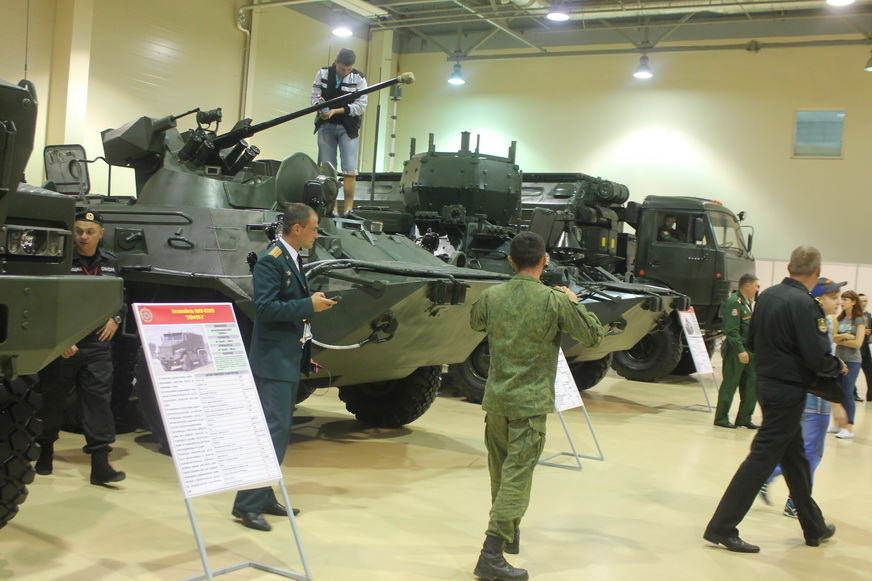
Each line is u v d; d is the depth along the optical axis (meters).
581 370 9.84
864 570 4.24
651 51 17.41
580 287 8.91
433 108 19.36
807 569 4.20
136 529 4.20
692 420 8.44
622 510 5.05
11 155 2.87
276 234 5.48
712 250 11.84
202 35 14.61
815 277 4.32
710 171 17.16
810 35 16.44
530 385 3.78
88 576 3.58
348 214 7.08
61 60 12.29
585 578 3.90
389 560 3.97
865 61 16.11
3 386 3.48
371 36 18.38
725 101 17.05
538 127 18.47
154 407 5.66
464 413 8.08
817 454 5.24
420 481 5.47
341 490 5.16
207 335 3.65
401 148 19.70
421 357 6.19
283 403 4.27
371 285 5.18
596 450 6.73
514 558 4.11
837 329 7.93
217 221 5.75
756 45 16.64
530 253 3.90
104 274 5.16
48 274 3.24
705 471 6.18
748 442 7.39
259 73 15.69
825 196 16.42
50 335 3.03
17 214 3.15
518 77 18.66
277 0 15.09
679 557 4.27
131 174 13.55
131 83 13.46
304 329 4.38
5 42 11.80
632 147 17.72
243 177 6.87
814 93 16.45
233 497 4.87
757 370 4.38
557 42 18.34
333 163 9.19
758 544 4.58
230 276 5.46
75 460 5.46
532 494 5.30
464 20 17.30
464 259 7.31
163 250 5.72
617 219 12.58
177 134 6.88
